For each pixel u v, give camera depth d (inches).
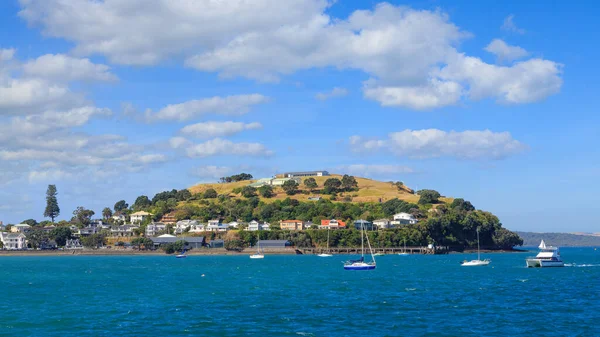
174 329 3105.3
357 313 3599.9
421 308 3794.3
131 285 5526.6
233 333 3002.0
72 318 3459.6
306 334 2970.0
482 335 2933.1
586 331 3026.6
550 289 4899.1
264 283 5629.9
